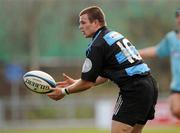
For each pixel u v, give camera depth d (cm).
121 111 2667
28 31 10831
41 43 10925
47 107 8919
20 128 8206
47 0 11094
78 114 8888
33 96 10600
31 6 10956
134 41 11375
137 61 2672
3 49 10700
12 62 10669
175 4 11450
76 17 11112
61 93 2747
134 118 2650
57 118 8875
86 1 11169
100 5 11144
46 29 10988
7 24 10769
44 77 2766
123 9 11238
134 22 11331
